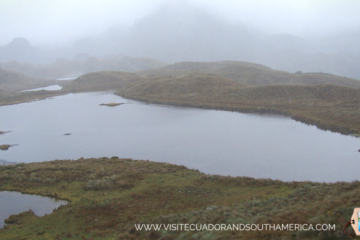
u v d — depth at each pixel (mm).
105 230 17031
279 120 67250
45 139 56969
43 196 24688
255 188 24719
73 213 20203
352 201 14391
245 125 63656
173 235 14328
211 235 13195
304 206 15922
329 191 18562
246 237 12234
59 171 30328
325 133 54500
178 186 25719
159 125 66812
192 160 42250
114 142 53812
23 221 19750
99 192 24578
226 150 46531
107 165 33875
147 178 28391
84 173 29938
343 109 66750
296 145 47812
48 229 17953
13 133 62531
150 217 18719
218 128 61875
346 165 38031
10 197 24875
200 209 19562
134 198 22828
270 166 38750
